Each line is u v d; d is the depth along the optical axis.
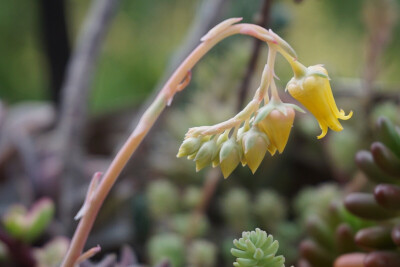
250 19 0.67
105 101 1.10
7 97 1.11
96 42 0.60
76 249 0.33
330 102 0.32
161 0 0.97
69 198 0.56
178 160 0.61
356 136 0.57
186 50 0.54
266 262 0.32
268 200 0.54
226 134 0.32
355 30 0.90
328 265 0.41
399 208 0.37
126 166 0.58
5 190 0.65
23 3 1.04
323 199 0.50
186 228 0.52
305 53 0.95
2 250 0.43
